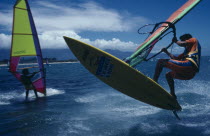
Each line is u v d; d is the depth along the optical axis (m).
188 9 3.85
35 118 4.90
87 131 3.84
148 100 4.26
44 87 8.76
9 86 11.68
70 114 5.13
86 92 8.95
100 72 3.91
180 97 6.40
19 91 9.91
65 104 6.51
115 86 4.21
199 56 3.73
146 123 4.16
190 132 3.59
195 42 3.77
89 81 13.64
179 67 3.71
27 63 73.25
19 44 8.59
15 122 4.65
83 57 3.77
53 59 185.88
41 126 4.24
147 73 18.70
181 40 4.07
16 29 8.48
